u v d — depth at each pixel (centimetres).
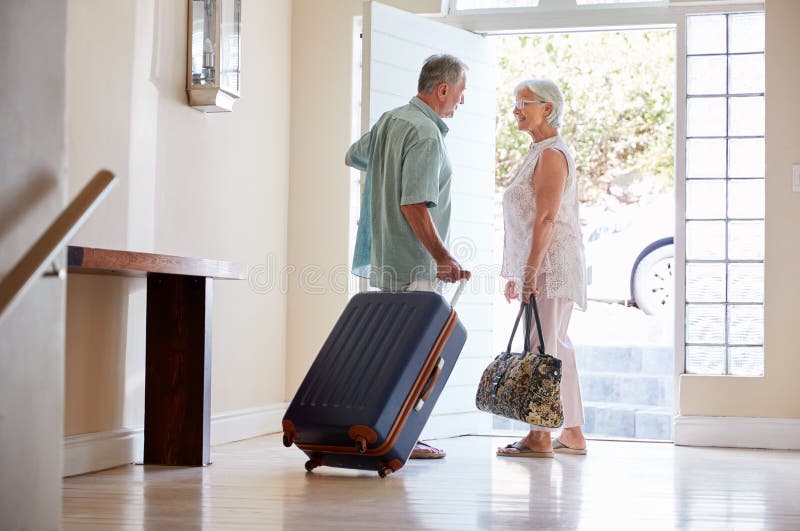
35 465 172
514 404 379
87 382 334
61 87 178
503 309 777
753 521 249
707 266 477
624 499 285
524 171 405
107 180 174
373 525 235
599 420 650
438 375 322
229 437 437
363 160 386
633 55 963
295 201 511
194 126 407
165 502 267
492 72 509
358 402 311
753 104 478
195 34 400
